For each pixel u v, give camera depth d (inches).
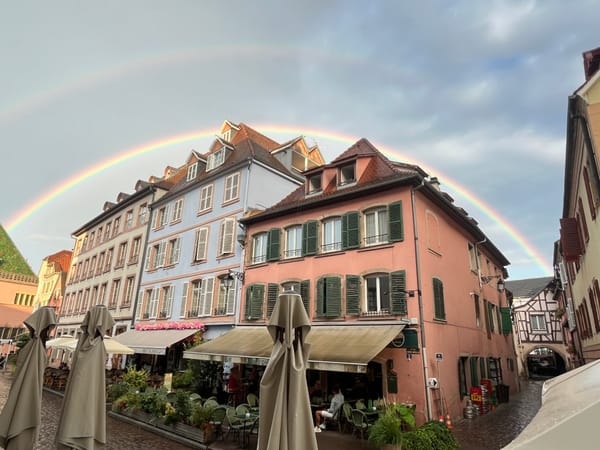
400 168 668.7
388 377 500.1
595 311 606.2
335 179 682.8
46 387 844.6
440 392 497.7
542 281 2028.8
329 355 458.0
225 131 1146.0
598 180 398.9
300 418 181.6
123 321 1057.5
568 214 741.3
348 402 474.9
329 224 644.1
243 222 768.9
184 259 920.3
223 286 791.7
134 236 1155.9
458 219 705.0
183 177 1196.5
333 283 581.0
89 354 281.1
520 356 1531.7
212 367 689.0
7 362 1243.8
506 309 932.0
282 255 688.4
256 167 845.8
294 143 981.2
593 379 105.0
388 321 518.9
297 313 205.9
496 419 545.0
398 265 534.9
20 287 2003.0
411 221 541.6
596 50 414.3
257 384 613.9
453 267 655.8
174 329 841.5
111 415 570.6
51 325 312.2
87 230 1537.9
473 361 650.2
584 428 72.1
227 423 423.5
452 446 359.9
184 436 430.3
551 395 113.0
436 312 540.1
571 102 411.2
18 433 266.1
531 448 72.8
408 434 350.9
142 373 668.1
